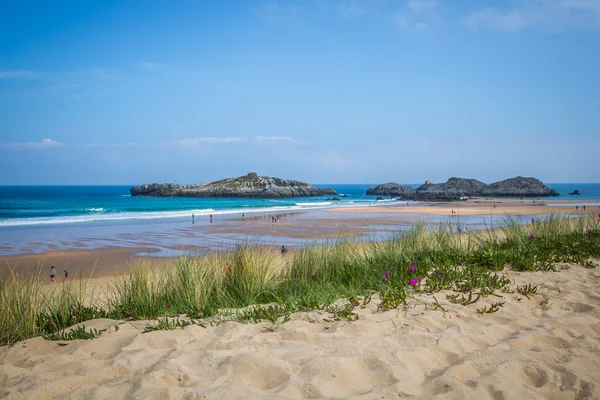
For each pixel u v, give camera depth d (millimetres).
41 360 3254
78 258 18828
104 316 4820
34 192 162500
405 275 5910
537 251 7457
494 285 5258
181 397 2533
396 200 107500
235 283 5805
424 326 3895
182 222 37500
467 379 2828
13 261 18078
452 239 8469
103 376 2930
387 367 2930
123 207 66312
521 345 3508
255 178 131375
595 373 2953
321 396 2549
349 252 7582
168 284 5484
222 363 3041
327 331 3799
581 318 4246
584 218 11688
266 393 2607
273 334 3674
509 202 90875
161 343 3574
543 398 2645
